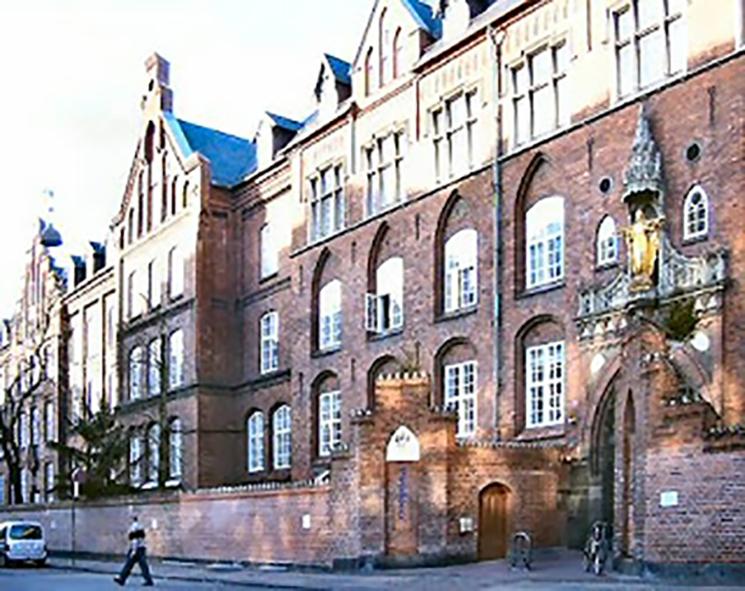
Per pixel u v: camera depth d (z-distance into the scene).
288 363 49.28
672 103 29.72
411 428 30.61
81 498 51.00
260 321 52.09
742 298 27.08
